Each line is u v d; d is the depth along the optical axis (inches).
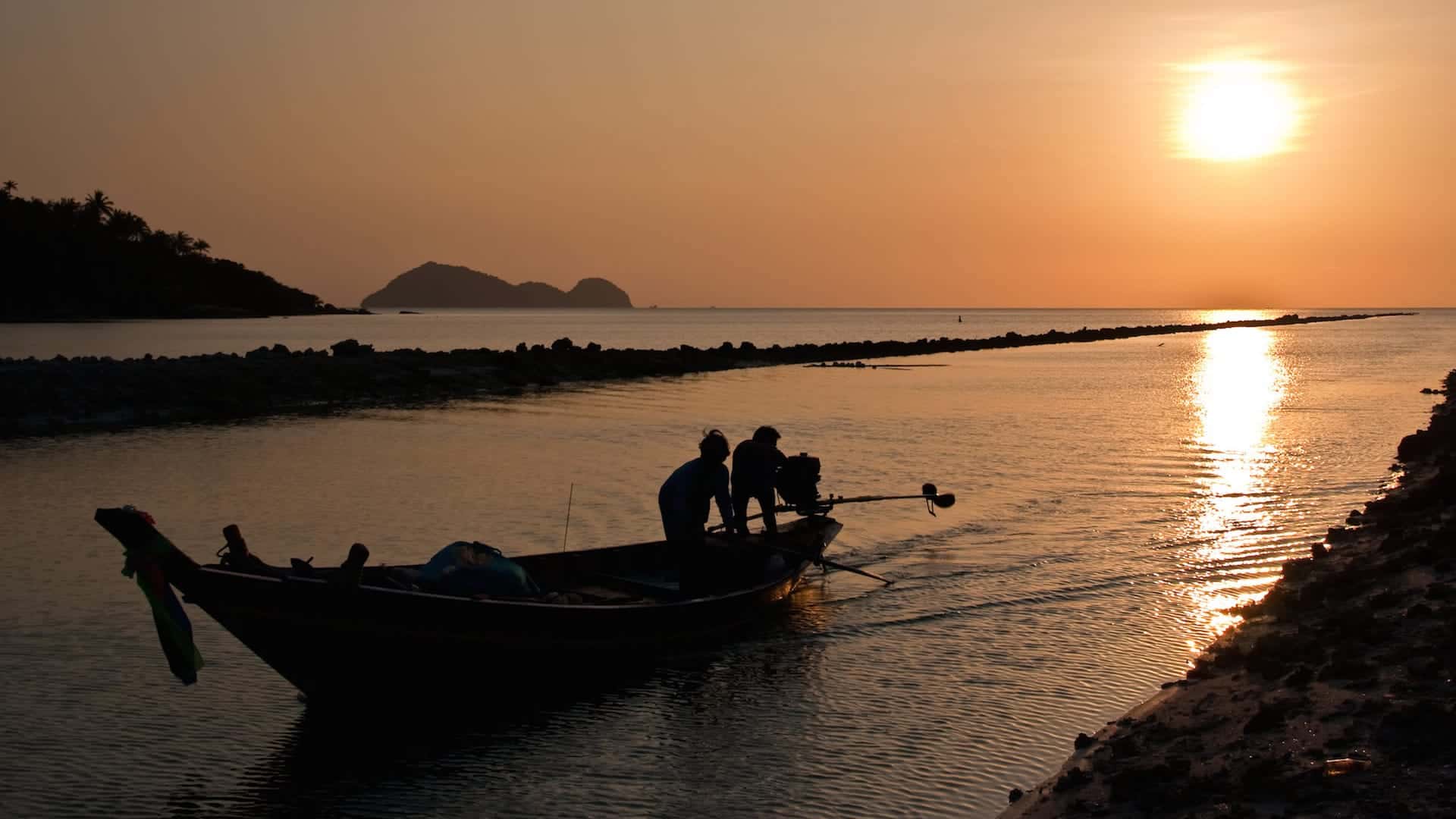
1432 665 293.4
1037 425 1104.8
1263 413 1207.6
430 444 960.9
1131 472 776.9
